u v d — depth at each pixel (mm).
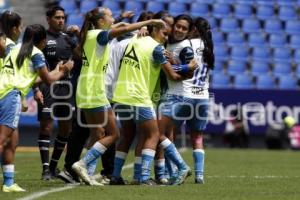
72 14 87688
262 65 88188
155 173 34125
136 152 33875
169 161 34781
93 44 32125
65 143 37938
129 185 32562
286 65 88938
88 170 32344
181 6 92938
